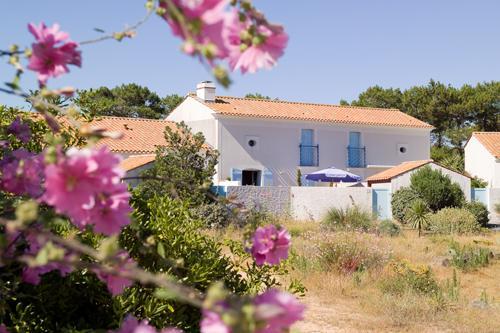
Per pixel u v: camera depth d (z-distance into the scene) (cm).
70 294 446
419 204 2378
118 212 163
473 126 5456
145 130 3114
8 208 245
